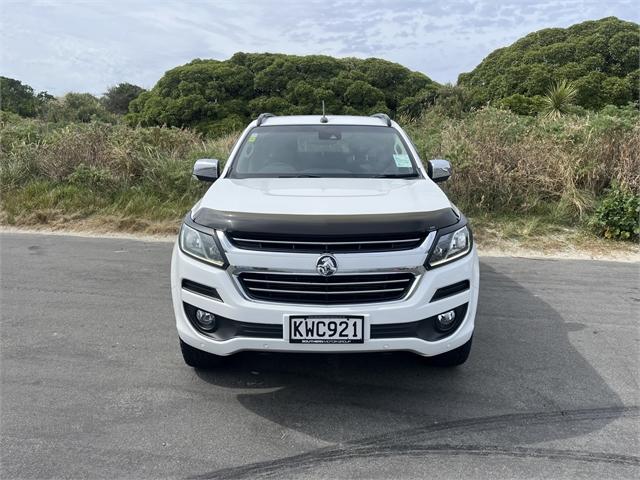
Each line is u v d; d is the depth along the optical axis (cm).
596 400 309
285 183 362
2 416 291
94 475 244
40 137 1075
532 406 303
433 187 359
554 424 285
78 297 489
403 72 2297
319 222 280
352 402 307
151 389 322
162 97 2255
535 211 746
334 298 280
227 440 271
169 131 1114
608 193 746
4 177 904
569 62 1981
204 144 1113
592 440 270
